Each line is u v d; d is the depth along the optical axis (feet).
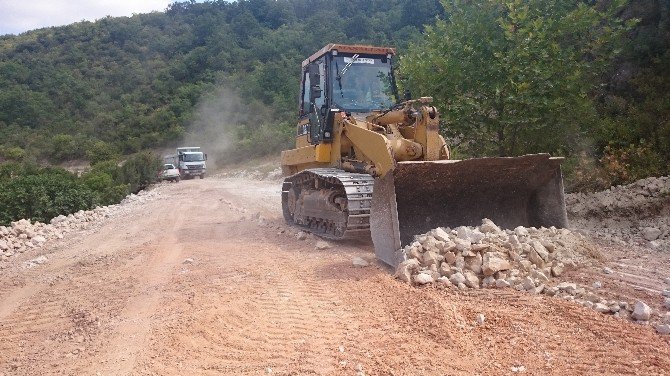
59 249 34.27
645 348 13.56
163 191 87.10
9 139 212.64
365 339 15.14
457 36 36.04
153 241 33.17
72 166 198.90
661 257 22.80
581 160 37.24
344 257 24.62
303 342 15.17
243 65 256.32
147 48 324.80
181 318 17.69
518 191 25.32
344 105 31.14
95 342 16.46
